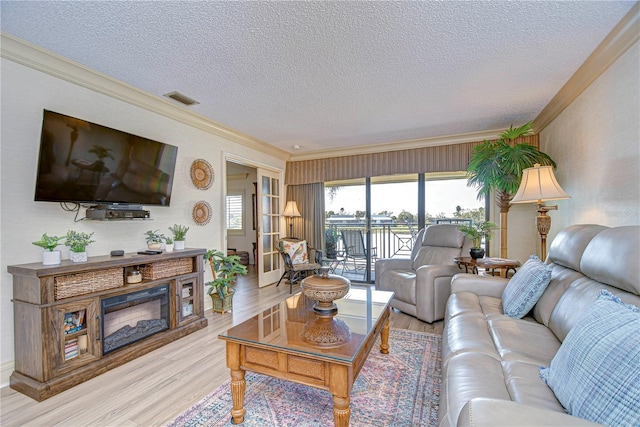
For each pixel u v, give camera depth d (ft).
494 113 10.98
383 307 7.30
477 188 13.26
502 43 6.57
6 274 6.51
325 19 5.71
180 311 9.08
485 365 4.28
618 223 6.68
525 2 5.32
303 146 15.80
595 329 3.35
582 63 7.45
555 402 3.43
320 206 17.15
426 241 12.44
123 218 8.20
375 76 8.07
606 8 5.49
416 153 14.57
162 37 6.26
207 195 11.94
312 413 5.51
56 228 7.36
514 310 6.38
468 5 5.37
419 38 6.36
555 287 6.08
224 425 5.19
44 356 6.04
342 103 9.96
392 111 10.71
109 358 7.08
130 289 7.73
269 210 16.40
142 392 6.17
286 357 4.97
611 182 6.93
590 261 5.15
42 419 5.36
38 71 6.99
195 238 11.37
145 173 8.95
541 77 8.20
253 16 5.60
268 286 15.90
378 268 12.48
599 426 2.20
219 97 9.43
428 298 9.98
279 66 7.50
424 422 5.20
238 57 7.06
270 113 10.89
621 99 6.49
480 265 9.23
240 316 11.00
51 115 6.68
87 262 6.82
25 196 6.82
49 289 6.17
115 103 8.66
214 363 7.39
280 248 15.69
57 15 5.53
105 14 5.52
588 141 8.08
